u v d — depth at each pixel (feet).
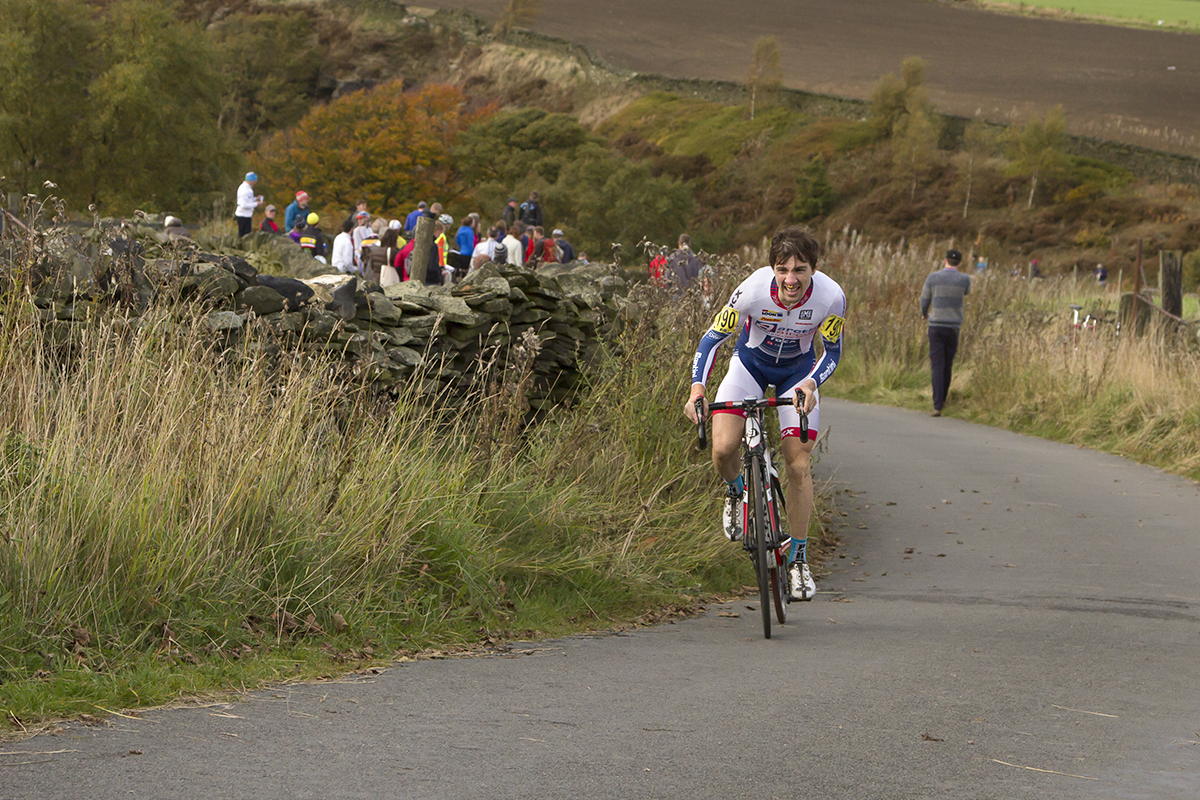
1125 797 15.55
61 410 23.29
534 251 96.78
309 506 24.85
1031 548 38.29
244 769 15.29
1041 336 75.46
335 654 21.88
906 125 392.68
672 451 35.37
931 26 526.98
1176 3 549.95
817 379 27.07
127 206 227.20
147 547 21.38
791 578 27.53
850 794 15.30
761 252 82.02
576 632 26.25
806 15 547.08
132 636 20.25
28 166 229.86
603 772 15.80
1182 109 419.33
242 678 19.70
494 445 32.32
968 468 53.62
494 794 14.76
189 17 580.71
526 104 504.43
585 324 42.42
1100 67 465.06
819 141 409.08
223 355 27.68
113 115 228.22
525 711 18.81
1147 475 52.39
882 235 356.79
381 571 24.97
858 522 42.65
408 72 542.98
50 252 28.02
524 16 553.23
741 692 20.57
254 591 22.61
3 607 19.16
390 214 316.19
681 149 426.92
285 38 542.16
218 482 23.39
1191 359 63.10
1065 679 22.30
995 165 376.48
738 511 27.91
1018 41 500.74
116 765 15.23
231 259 32.12
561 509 30.71
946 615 28.99
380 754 16.19
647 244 45.21
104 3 346.74
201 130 238.89
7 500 20.99
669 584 30.83
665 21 545.03
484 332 37.83
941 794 15.43
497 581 27.27
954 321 72.90
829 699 20.22
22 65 222.69
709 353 27.89
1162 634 26.81
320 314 32.58
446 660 22.56
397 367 34.19
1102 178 365.61
